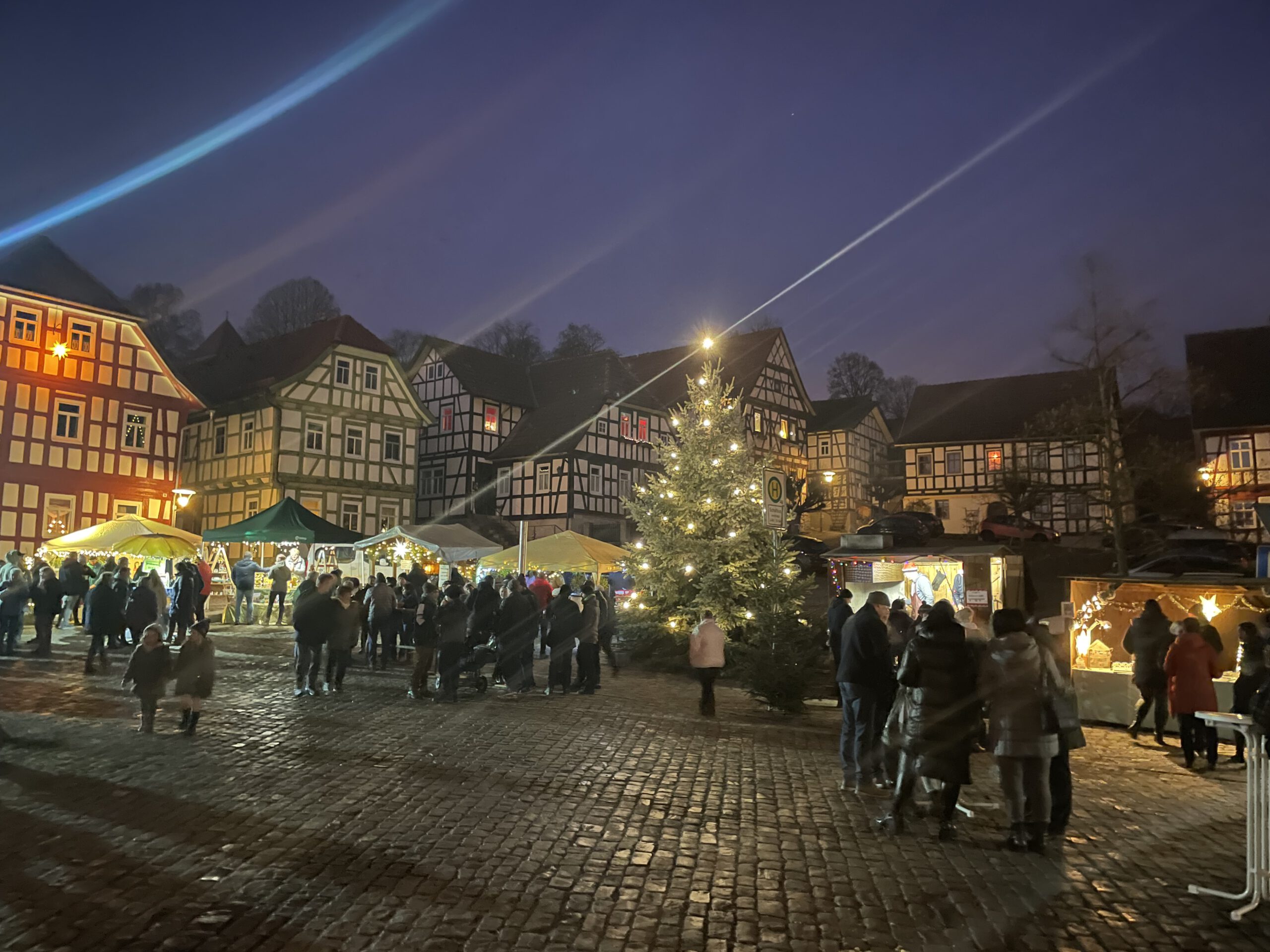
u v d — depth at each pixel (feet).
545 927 16.06
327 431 134.41
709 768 29.53
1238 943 16.17
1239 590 42.47
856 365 305.73
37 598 51.60
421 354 160.15
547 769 28.27
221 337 189.67
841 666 27.50
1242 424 141.28
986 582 51.65
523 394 161.89
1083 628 44.68
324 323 142.00
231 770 26.50
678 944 15.60
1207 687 32.58
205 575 71.87
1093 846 22.06
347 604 43.01
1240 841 22.68
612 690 48.11
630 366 187.21
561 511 145.38
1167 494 96.32
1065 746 22.85
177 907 16.24
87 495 113.50
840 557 56.90
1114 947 15.94
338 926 15.67
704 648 40.11
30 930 14.99
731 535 58.70
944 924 16.79
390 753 29.63
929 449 176.45
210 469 140.15
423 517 155.74
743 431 64.08
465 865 19.06
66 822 20.89
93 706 36.27
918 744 21.85
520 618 45.96
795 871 19.60
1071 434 89.04
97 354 115.85
